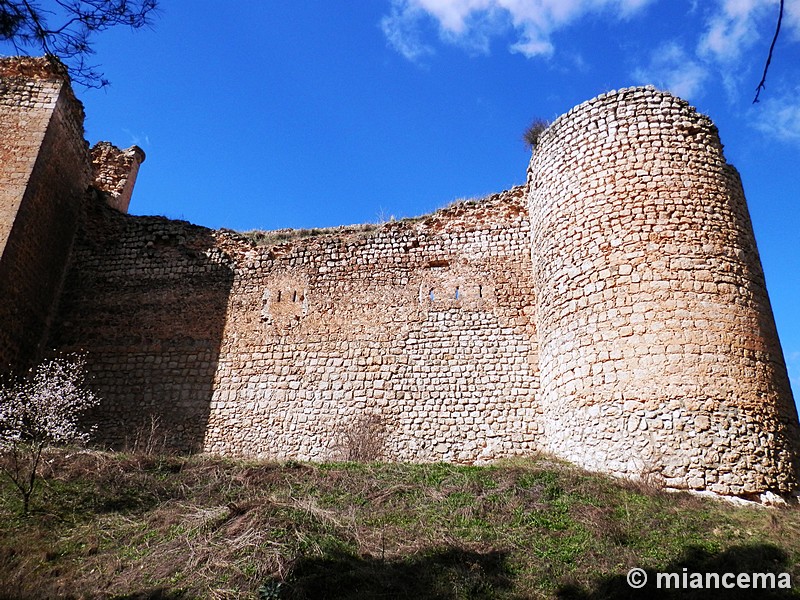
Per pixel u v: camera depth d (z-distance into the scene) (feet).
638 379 34.32
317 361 47.85
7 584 21.47
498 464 38.06
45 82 51.85
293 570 22.26
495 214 50.34
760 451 32.17
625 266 37.09
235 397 47.73
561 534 26.08
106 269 53.83
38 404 33.94
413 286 49.11
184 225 55.16
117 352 50.44
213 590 21.29
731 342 34.40
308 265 51.42
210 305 51.39
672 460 32.09
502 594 21.62
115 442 47.01
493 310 47.16
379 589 21.56
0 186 47.19
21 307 47.01
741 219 38.75
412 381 46.06
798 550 24.48
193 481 31.99
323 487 31.12
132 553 24.48
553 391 39.65
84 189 56.90
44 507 28.25
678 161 39.11
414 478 32.40
